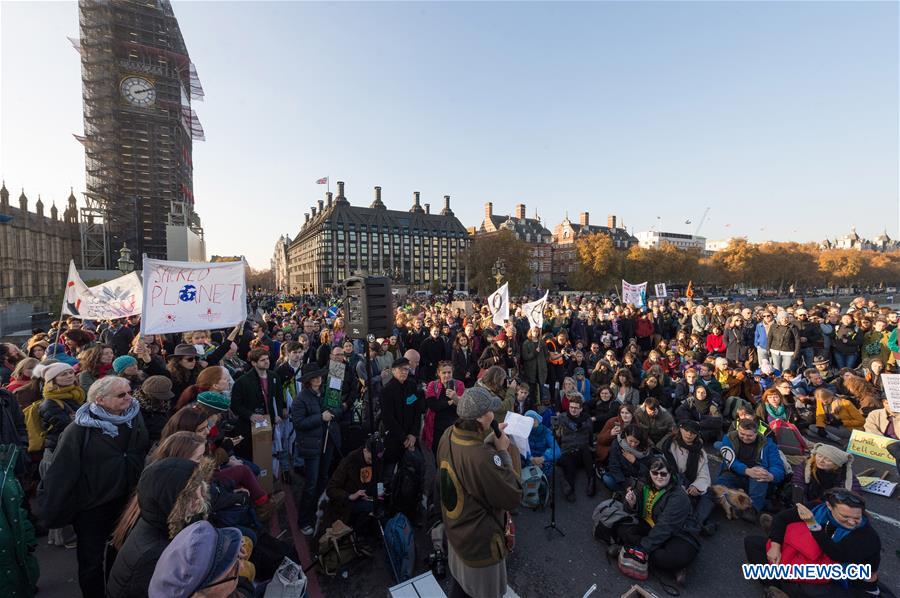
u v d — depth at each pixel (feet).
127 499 10.43
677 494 13.05
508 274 196.85
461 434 8.80
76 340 21.17
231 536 6.10
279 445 18.04
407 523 13.06
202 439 8.89
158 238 179.73
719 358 28.73
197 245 202.39
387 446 15.28
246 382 16.51
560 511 16.92
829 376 32.94
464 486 8.61
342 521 13.29
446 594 11.76
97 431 10.14
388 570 12.86
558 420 19.85
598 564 13.53
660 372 26.66
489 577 8.81
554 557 13.87
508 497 8.21
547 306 56.29
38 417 14.76
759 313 42.70
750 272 240.94
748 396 27.58
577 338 41.65
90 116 165.07
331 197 382.42
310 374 15.89
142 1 174.19
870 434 20.99
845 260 295.07
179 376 17.16
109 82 166.61
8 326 86.48
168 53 177.68
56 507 9.45
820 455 14.01
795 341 32.42
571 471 18.43
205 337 21.80
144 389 12.76
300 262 413.59
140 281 26.84
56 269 173.06
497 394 16.06
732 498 15.76
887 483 17.81
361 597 11.91
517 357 31.27
